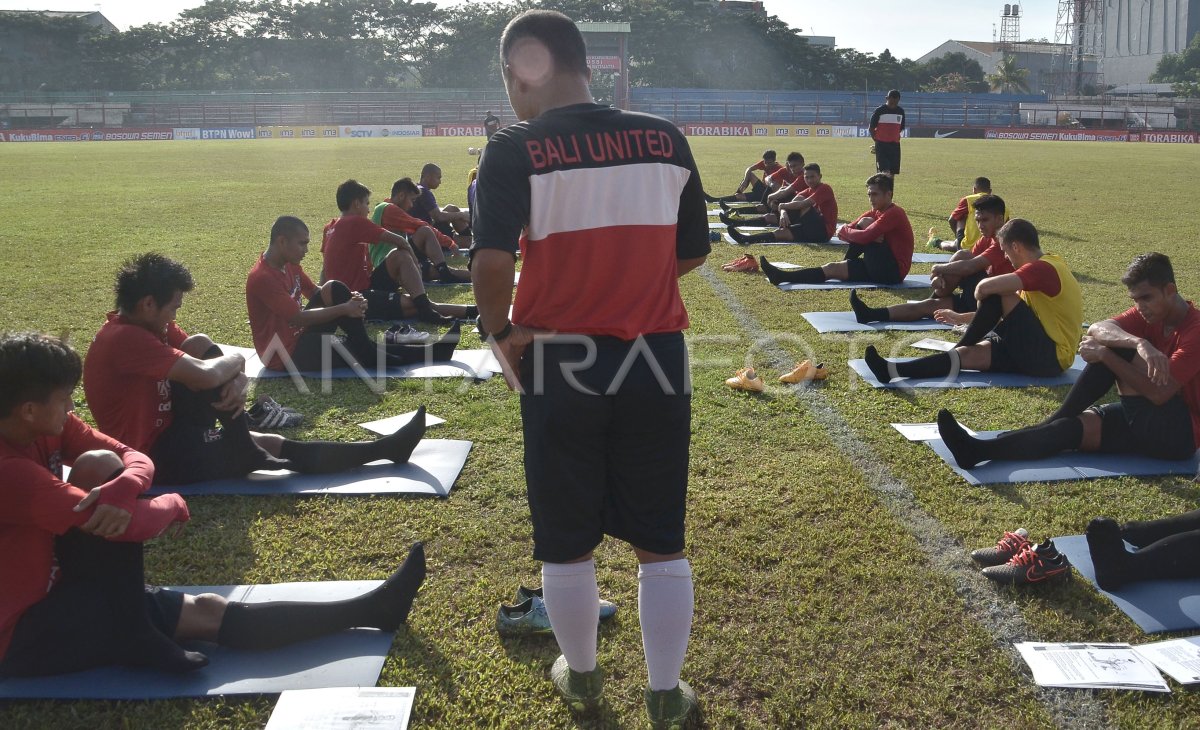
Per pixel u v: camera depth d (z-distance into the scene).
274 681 2.94
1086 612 3.38
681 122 56.62
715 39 76.75
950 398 5.91
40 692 2.85
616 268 2.52
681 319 2.67
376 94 67.44
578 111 2.52
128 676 2.94
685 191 2.66
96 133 51.59
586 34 57.78
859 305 7.73
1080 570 3.66
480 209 2.42
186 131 52.41
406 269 7.78
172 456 4.33
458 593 3.54
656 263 2.57
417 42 80.81
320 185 20.45
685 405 2.63
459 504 4.30
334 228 7.80
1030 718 2.82
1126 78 118.44
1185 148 42.91
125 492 2.72
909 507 4.27
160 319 4.09
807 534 4.00
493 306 2.44
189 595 3.12
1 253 11.27
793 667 3.08
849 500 4.34
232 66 77.19
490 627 3.31
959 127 56.75
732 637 3.24
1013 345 6.26
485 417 5.52
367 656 3.08
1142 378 4.58
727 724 2.81
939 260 11.22
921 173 24.78
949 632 3.28
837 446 5.05
